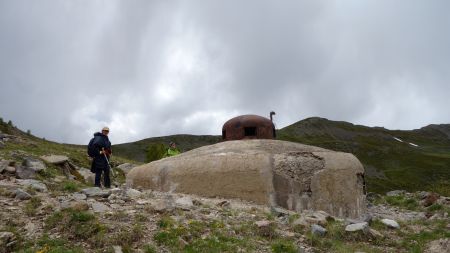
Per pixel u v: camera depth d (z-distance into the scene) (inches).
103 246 270.5
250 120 561.6
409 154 3759.8
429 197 597.6
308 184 445.4
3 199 333.1
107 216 315.6
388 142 4517.7
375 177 3011.8
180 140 4210.1
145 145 3730.3
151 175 517.0
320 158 463.2
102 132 472.7
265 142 511.5
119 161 950.4
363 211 459.2
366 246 331.0
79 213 301.3
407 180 2876.5
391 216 510.9
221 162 470.0
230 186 454.3
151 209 339.6
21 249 257.1
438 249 335.9
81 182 522.0
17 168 457.1
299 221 356.5
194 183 473.4
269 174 444.5
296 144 523.5
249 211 394.9
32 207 318.0
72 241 274.5
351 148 4062.5
